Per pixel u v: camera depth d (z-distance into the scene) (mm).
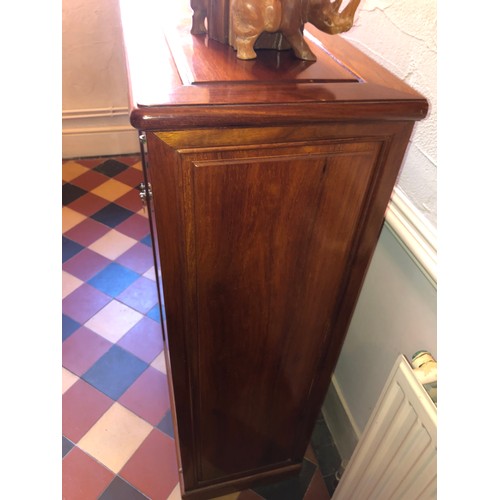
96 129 2391
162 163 536
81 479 1230
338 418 1270
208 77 563
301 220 651
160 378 1483
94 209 2141
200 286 692
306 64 636
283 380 918
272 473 1178
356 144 587
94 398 1421
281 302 761
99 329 1623
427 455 642
